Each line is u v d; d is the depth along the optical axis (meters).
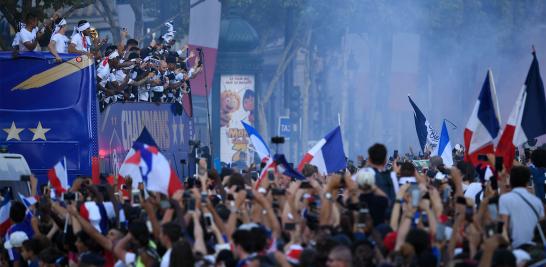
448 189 34.44
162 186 30.92
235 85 138.38
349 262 23.23
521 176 31.39
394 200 31.31
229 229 28.88
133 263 29.36
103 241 31.56
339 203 32.84
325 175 41.53
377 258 26.06
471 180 41.12
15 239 37.94
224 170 42.00
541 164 38.78
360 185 29.73
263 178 35.31
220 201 34.88
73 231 33.03
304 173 38.81
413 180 33.03
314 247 26.73
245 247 25.20
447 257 26.58
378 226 28.56
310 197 31.95
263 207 28.62
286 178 36.66
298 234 28.28
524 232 31.08
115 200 34.34
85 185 39.62
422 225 29.53
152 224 30.03
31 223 38.31
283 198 31.94
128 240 29.81
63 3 81.75
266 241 25.59
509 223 31.16
